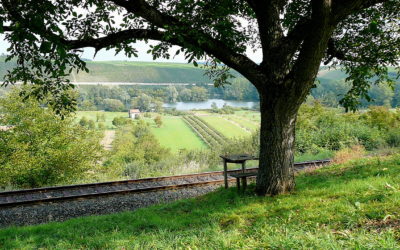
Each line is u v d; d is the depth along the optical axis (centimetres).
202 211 662
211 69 920
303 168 1229
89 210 828
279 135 682
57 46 532
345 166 962
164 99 16325
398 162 838
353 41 811
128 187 1003
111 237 534
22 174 1584
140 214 706
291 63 860
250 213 581
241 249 363
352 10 547
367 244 297
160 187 984
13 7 555
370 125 1972
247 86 16888
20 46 666
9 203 838
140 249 442
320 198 595
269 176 696
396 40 772
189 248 404
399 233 332
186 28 595
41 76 732
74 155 1722
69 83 770
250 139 1914
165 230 530
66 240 547
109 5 818
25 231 633
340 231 376
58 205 855
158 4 775
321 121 1998
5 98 1686
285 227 439
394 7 771
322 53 584
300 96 644
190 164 1580
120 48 698
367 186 608
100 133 1945
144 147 4675
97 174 1764
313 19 547
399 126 1881
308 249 322
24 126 1683
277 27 669
